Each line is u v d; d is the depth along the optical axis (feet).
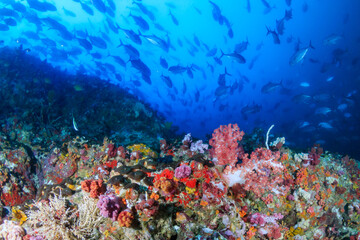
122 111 26.94
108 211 9.58
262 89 40.57
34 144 17.71
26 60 31.09
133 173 10.75
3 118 19.84
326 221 14.65
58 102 26.76
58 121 23.39
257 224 11.87
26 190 14.24
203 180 10.90
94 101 27.66
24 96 24.02
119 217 9.43
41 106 23.54
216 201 10.80
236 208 11.13
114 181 10.46
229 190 11.31
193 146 14.44
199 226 10.52
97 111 26.35
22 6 39.04
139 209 9.88
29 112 21.44
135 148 14.99
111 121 25.09
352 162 17.72
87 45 36.32
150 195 10.37
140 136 22.91
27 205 11.32
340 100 64.39
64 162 15.20
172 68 35.27
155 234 10.02
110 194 10.50
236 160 11.41
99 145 16.15
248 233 11.57
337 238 15.38
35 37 43.45
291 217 13.39
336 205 15.37
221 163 11.54
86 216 9.93
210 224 10.64
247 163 11.26
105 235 9.84
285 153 15.01
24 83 25.36
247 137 18.81
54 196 10.65
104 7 35.65
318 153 16.44
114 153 14.44
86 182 10.52
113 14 36.91
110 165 13.70
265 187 12.19
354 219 15.85
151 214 9.75
